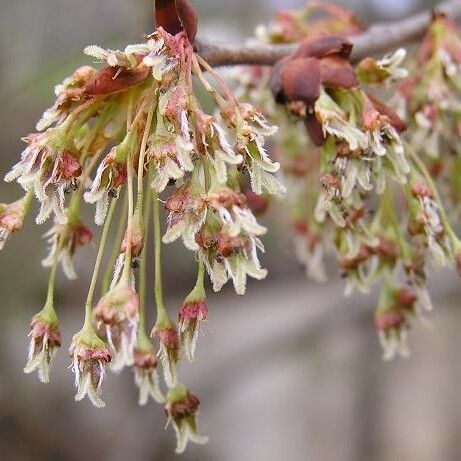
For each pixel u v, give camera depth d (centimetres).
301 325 20
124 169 9
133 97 9
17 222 9
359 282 10
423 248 10
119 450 17
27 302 18
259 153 9
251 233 8
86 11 15
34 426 20
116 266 9
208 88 9
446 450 31
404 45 11
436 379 32
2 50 16
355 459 28
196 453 27
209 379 20
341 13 11
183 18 9
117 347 8
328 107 9
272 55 10
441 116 11
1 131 17
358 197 10
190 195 9
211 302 25
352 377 27
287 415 32
